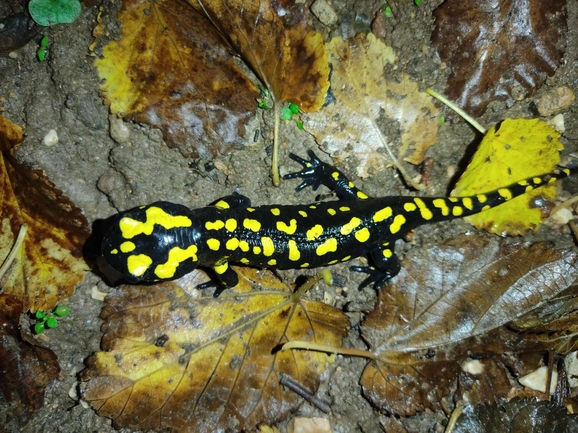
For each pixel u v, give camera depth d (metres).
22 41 0.21
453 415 0.22
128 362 0.20
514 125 0.22
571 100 0.23
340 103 0.22
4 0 0.20
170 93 0.21
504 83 0.22
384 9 0.22
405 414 0.22
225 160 0.22
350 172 0.23
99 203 0.22
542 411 0.22
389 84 0.22
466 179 0.23
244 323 0.21
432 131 0.22
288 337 0.22
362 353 0.22
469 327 0.22
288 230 0.21
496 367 0.22
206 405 0.21
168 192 0.22
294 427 0.22
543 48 0.22
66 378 0.21
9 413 0.20
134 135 0.21
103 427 0.21
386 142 0.22
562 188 0.24
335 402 0.22
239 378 0.21
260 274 0.22
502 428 0.22
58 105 0.21
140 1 0.20
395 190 0.24
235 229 0.20
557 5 0.21
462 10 0.22
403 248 0.24
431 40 0.22
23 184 0.20
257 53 0.21
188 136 0.21
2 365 0.20
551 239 0.23
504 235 0.23
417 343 0.22
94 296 0.22
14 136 0.21
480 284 0.22
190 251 0.20
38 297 0.21
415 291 0.22
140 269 0.19
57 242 0.21
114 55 0.21
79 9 0.21
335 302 0.23
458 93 0.22
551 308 0.22
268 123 0.22
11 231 0.20
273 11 0.20
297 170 0.23
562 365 0.22
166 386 0.21
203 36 0.21
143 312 0.21
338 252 0.21
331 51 0.21
